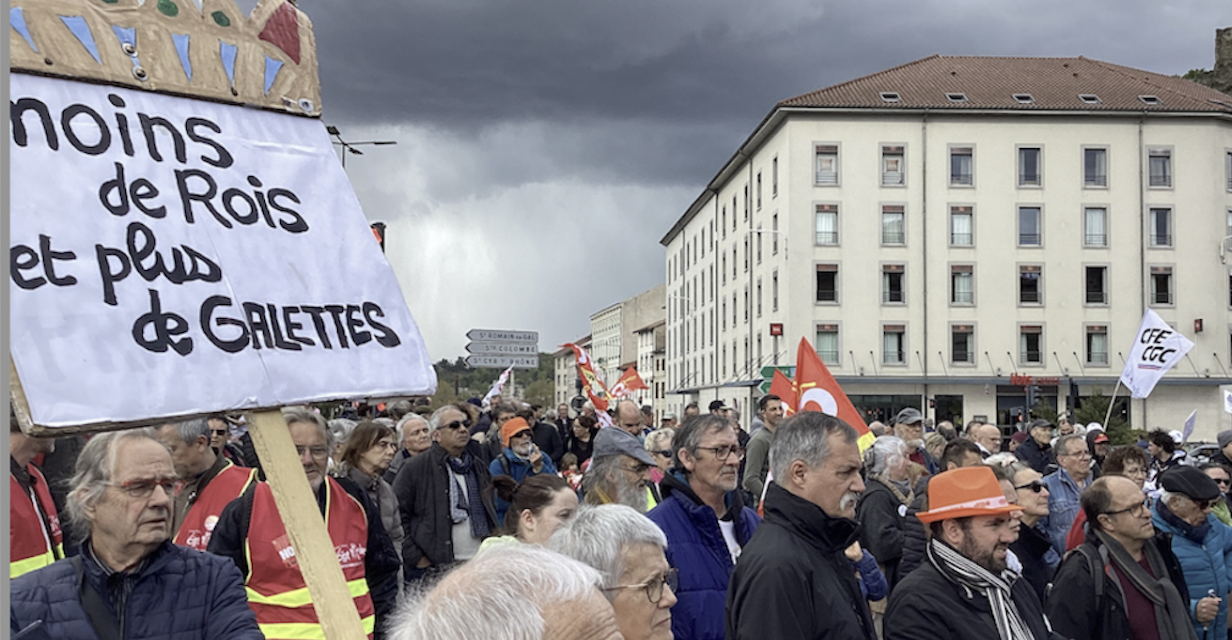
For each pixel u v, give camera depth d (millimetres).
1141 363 16562
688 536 4457
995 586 4156
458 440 7309
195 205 2982
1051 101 47938
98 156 2830
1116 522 5215
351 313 3201
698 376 69938
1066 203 47531
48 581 3197
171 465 3332
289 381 2971
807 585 3711
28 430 2490
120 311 2721
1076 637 5168
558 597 1761
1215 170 48062
